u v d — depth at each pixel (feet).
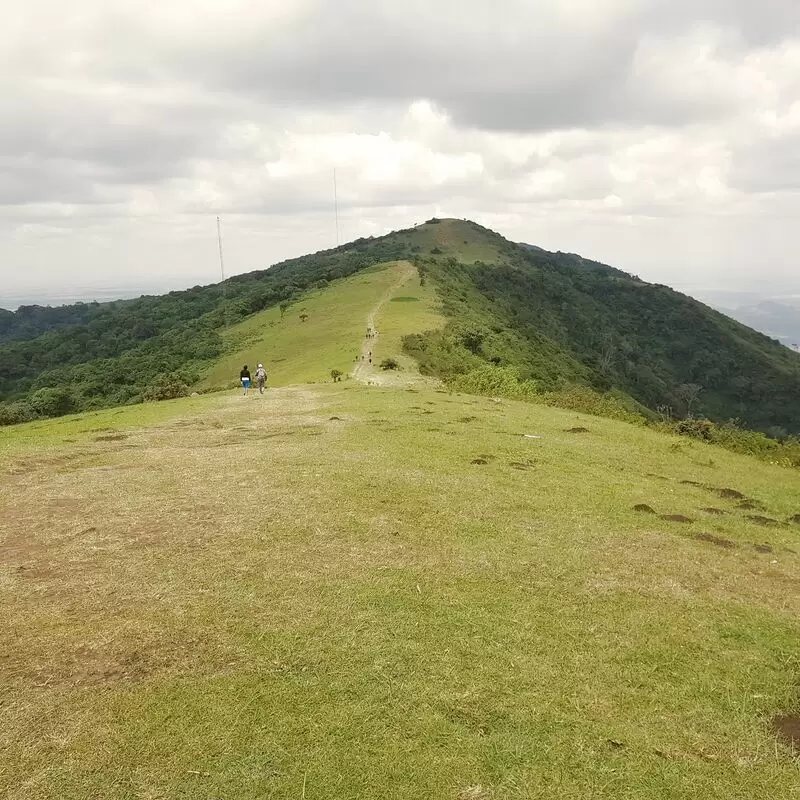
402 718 16.15
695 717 16.76
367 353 147.33
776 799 13.98
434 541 29.04
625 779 14.39
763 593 25.29
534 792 13.89
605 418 81.92
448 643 19.92
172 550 27.12
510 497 36.86
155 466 43.45
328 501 34.30
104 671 17.98
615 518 34.19
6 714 16.07
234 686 17.30
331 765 14.47
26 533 29.48
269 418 68.95
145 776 14.11
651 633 21.21
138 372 251.60
